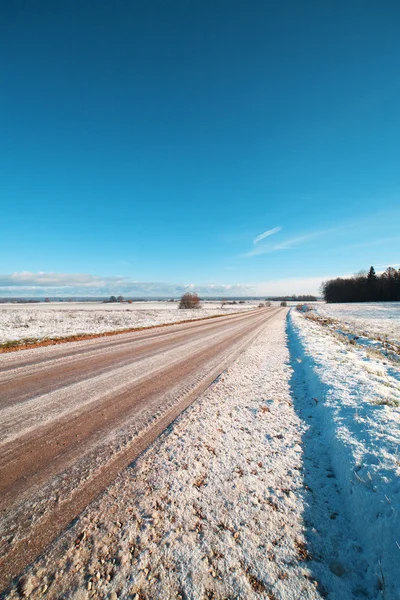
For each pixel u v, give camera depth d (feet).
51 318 78.23
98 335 47.67
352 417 12.30
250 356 29.40
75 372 22.43
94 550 6.26
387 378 19.62
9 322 61.98
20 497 7.98
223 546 6.39
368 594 5.39
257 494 8.18
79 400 16.10
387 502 6.93
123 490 8.29
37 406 15.14
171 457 10.11
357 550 6.37
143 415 14.01
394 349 35.09
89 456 10.19
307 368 22.66
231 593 5.34
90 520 7.12
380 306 170.91
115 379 20.48
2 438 11.57
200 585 5.49
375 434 10.40
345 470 8.90
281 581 5.59
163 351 32.09
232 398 16.58
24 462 9.79
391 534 6.17
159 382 19.81
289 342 39.78
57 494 8.11
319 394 16.33
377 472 8.09
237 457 10.18
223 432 12.17
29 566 5.89
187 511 7.44
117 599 5.21
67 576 5.68
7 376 21.15
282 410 14.79
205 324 71.15
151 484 8.56
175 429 12.41
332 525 7.13
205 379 20.63
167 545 6.40
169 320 83.71
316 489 8.51
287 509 7.61
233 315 119.03
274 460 10.03
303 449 10.87
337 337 45.01
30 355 29.40
